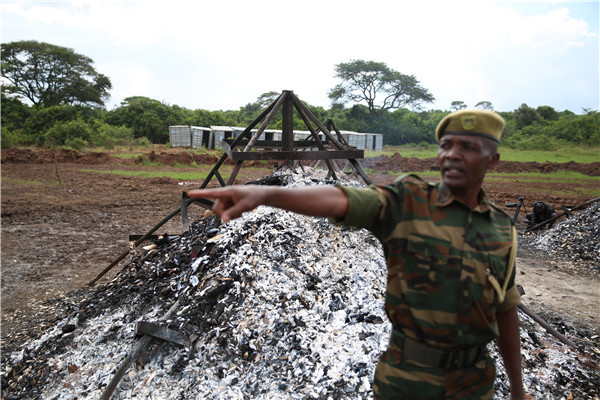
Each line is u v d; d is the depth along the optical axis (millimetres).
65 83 51281
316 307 3291
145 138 40562
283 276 3465
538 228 9727
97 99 53312
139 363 3010
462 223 1466
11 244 7949
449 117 1482
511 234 1555
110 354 3238
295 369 2863
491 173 24906
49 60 50125
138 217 10539
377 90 59906
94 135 35812
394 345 1562
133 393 2826
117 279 4297
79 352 3361
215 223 4227
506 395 2982
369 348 2965
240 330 3117
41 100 50812
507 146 42625
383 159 28828
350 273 3639
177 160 25141
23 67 49938
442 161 1485
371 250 3965
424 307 1443
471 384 1514
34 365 3361
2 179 16500
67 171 19906
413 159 28312
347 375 2787
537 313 4973
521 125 54000
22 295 5516
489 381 1576
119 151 32438
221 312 3285
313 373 2824
